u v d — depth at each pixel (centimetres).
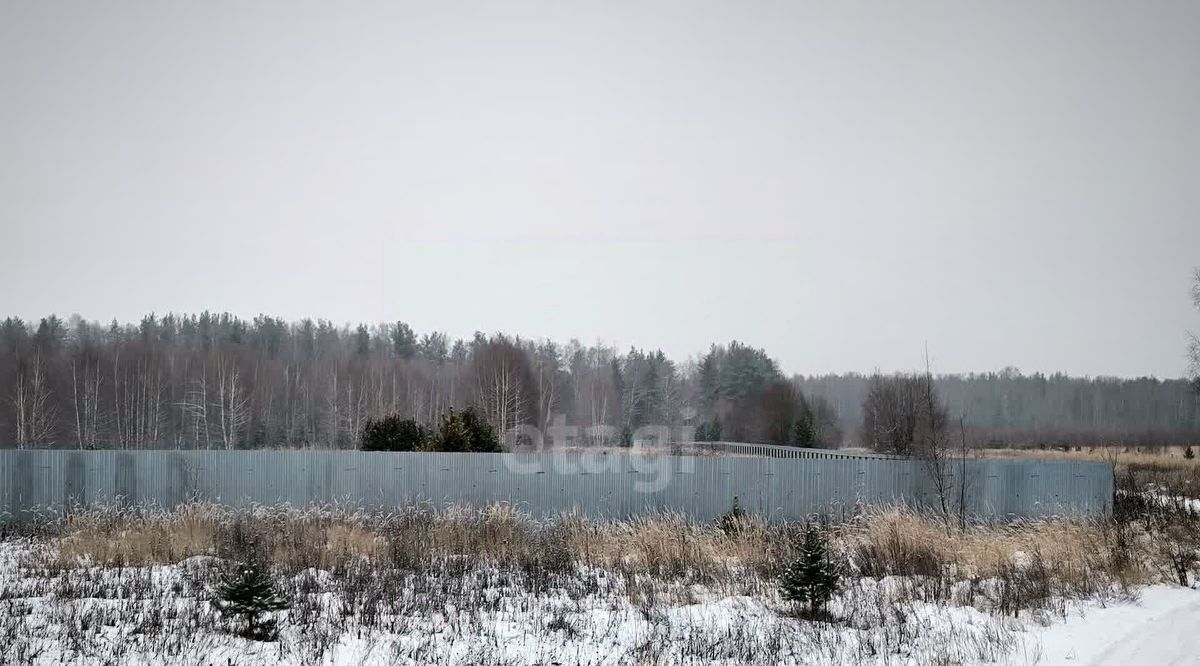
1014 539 1695
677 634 1093
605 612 1239
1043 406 10975
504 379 5281
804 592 1204
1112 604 1220
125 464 2309
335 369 6234
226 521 1925
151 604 1197
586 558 1689
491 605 1277
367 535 1819
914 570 1493
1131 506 2030
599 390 6875
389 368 6575
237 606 1046
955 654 977
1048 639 1032
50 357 6212
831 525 1975
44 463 2297
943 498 2117
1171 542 1625
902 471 2211
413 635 1080
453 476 2317
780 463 2250
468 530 1861
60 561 1555
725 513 2117
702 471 2262
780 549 1645
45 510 2256
